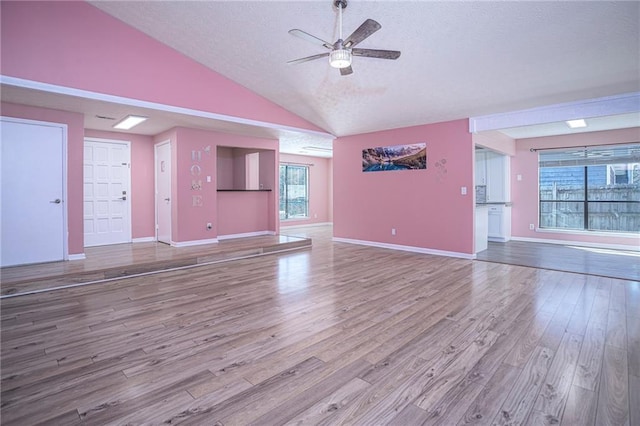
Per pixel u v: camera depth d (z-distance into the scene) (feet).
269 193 25.31
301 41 13.38
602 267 15.71
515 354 7.52
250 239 22.41
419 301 11.15
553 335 8.46
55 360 7.34
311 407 5.74
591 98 14.42
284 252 20.20
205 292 12.24
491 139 20.15
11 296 11.67
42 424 5.32
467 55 12.60
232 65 16.02
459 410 5.64
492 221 24.11
